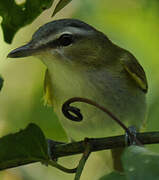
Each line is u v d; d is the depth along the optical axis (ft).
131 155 15.53
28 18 21.95
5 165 20.48
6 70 41.57
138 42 40.45
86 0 39.86
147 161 15.15
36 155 20.39
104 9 40.50
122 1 40.65
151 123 37.52
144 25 40.32
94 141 22.54
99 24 40.27
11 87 40.75
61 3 20.52
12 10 21.74
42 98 34.63
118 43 40.32
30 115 37.83
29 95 39.34
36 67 41.57
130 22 40.42
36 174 38.88
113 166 35.88
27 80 41.01
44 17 42.88
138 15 40.29
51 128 36.91
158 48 40.22
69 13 42.27
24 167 37.63
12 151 20.17
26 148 20.20
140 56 40.11
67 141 36.81
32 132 20.01
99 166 41.73
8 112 38.68
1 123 38.34
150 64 39.91
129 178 14.52
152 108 38.09
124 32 40.68
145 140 22.25
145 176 14.61
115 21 40.68
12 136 19.97
